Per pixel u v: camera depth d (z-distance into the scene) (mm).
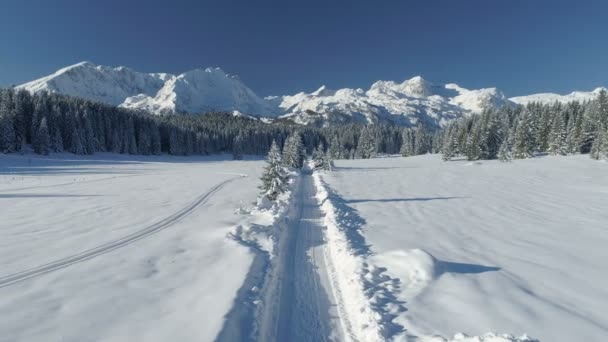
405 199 21109
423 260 8336
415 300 6840
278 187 18703
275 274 8523
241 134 118812
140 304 6543
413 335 5598
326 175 38312
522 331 5590
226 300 6520
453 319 6047
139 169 52156
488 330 5625
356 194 23344
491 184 30328
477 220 15055
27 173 41281
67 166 52500
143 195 23094
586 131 62656
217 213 16453
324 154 50281
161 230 12930
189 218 15336
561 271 8555
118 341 5234
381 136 143500
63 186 28828
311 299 7355
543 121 71000
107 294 7039
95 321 5887
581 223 14617
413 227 13477
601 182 31828
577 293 7211
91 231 12750
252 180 34156
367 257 9312
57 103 77188
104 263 9055
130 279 7879
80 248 10461
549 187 28359
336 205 17859
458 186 28703
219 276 7902
